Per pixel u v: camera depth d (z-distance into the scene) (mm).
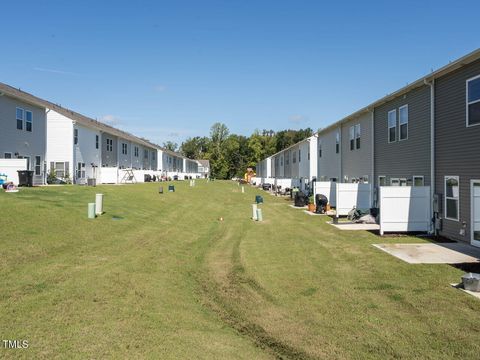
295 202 32438
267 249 14344
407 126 19516
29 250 10977
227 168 124125
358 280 10055
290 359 5984
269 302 8539
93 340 6172
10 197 18344
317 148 38688
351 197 24391
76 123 34812
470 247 14133
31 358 5512
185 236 16828
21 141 26953
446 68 15094
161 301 8289
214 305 8383
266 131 136000
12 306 7262
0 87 26109
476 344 6379
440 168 16406
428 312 7750
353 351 6207
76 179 34719
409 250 13680
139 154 58500
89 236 13961
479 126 13875
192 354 5961
